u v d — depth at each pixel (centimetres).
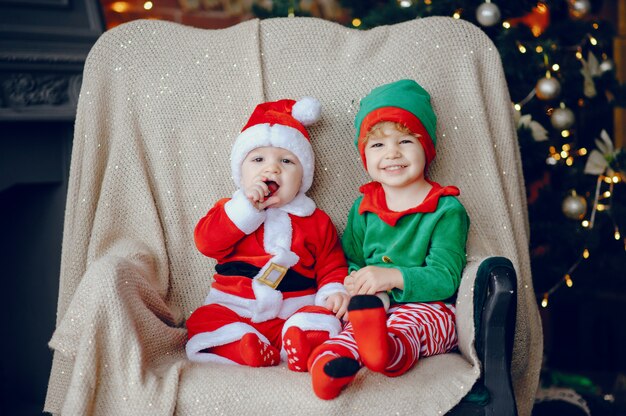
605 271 296
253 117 175
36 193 233
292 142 171
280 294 162
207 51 191
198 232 167
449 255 162
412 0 240
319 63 191
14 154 220
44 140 225
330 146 187
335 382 128
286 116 174
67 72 223
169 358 154
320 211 177
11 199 236
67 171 229
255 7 277
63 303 176
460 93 185
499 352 137
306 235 171
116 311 139
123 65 187
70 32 223
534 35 240
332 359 129
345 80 189
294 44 192
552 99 232
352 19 272
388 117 166
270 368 146
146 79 187
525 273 178
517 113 233
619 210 242
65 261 179
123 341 138
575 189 244
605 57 252
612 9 331
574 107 256
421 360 149
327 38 193
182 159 185
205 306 164
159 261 175
